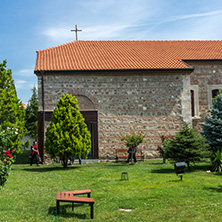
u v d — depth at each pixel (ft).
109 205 31.22
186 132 54.29
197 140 52.95
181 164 44.04
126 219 26.73
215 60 80.18
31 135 141.49
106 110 74.28
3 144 37.63
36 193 36.99
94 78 74.38
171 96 75.87
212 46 90.68
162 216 27.27
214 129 56.75
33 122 144.25
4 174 35.91
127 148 74.18
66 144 59.93
